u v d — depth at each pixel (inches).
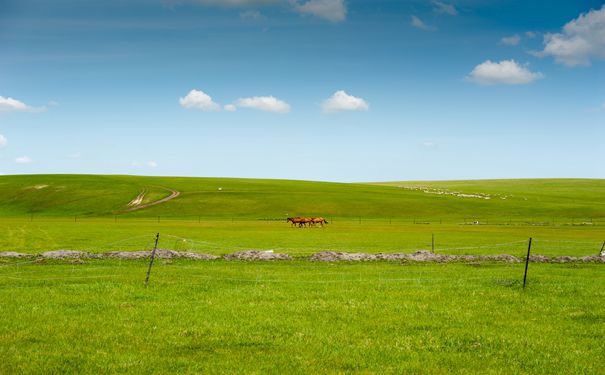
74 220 4360.2
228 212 5457.7
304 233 2864.2
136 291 828.0
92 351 520.7
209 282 935.0
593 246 2032.5
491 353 531.5
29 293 799.7
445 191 7519.7
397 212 5595.5
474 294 825.5
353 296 802.2
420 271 1133.7
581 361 509.7
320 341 563.8
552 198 7076.8
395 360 505.4
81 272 1074.1
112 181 7263.8
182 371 469.7
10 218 4707.2
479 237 2576.3
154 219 4653.1
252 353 521.0
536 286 908.6
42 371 464.1
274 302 754.2
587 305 751.7
